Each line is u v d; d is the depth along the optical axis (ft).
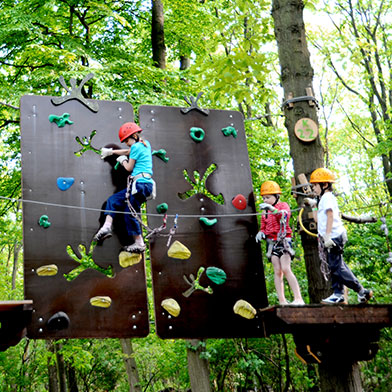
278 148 53.93
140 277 21.50
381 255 42.83
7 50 44.29
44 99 22.41
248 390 58.08
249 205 24.06
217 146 24.48
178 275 22.16
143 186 21.03
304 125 23.99
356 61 32.63
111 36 50.42
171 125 24.03
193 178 23.68
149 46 53.57
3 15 41.19
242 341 48.62
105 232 20.68
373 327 19.99
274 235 22.41
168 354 57.41
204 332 21.77
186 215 22.98
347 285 19.19
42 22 41.50
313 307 18.53
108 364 72.13
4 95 40.06
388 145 56.75
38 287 20.27
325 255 20.06
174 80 46.29
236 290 22.62
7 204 47.57
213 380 52.06
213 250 22.86
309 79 24.81
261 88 27.55
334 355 20.61
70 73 39.11
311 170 23.52
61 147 22.04
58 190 21.48
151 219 22.49
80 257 21.06
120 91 42.93
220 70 26.81
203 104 46.60
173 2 50.60
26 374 68.03
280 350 48.16
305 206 23.02
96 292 20.86
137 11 51.55
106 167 22.31
